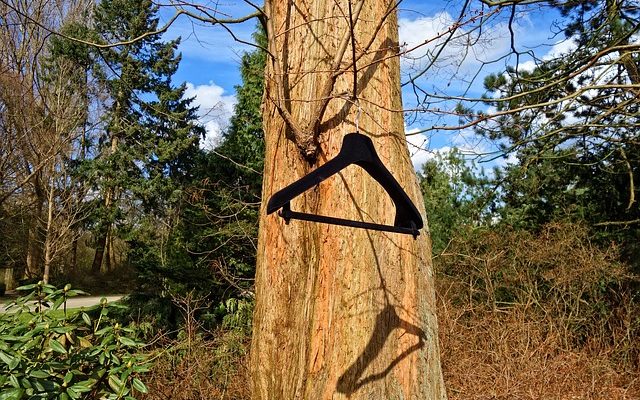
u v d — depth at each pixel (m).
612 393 6.73
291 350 3.03
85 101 17.08
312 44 3.29
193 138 20.78
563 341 7.70
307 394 2.83
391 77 3.28
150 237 18.05
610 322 8.26
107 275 22.55
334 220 2.24
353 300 2.85
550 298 8.40
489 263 8.53
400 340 2.85
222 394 5.41
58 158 16.05
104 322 4.23
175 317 7.95
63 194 16.78
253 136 10.19
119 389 3.56
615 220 9.52
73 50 15.92
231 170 9.59
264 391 3.04
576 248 8.71
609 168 9.15
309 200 3.12
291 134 3.19
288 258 3.10
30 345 3.39
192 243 8.78
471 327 6.90
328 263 2.95
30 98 13.67
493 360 6.50
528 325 6.93
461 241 8.96
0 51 12.32
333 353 2.81
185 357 5.54
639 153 8.73
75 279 21.77
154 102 20.67
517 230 9.56
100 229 21.84
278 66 3.14
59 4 15.68
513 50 5.80
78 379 3.64
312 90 3.23
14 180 15.82
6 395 3.06
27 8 10.85
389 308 2.87
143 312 7.69
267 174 3.32
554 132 6.62
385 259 2.93
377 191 3.01
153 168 21.09
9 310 3.88
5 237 18.92
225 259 8.61
